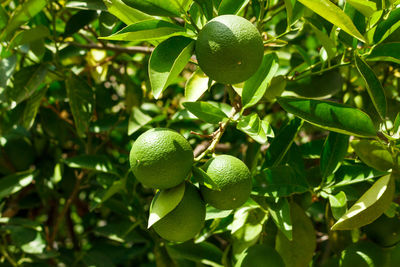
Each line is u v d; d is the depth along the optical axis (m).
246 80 0.55
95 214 0.97
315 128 0.77
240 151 0.83
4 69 0.71
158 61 0.53
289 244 0.62
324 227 0.82
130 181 0.74
